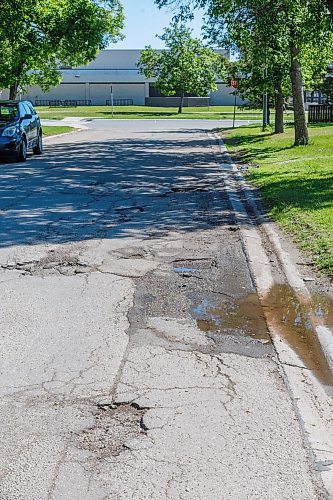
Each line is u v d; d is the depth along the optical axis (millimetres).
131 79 82312
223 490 3391
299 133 24062
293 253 8391
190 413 4219
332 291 6949
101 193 13812
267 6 19172
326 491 3387
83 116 59344
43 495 3357
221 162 20438
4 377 4785
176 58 65750
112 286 7055
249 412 4242
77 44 30328
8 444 3852
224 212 11547
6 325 5863
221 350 5344
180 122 50562
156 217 11062
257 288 7086
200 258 8289
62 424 4082
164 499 3318
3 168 18703
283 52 23969
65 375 4816
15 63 30344
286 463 3639
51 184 15188
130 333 5695
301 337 5672
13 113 21281
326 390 4605
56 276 7422
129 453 3738
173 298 6688
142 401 4387
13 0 27031
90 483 3455
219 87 85438
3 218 10875
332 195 12195
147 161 20891
